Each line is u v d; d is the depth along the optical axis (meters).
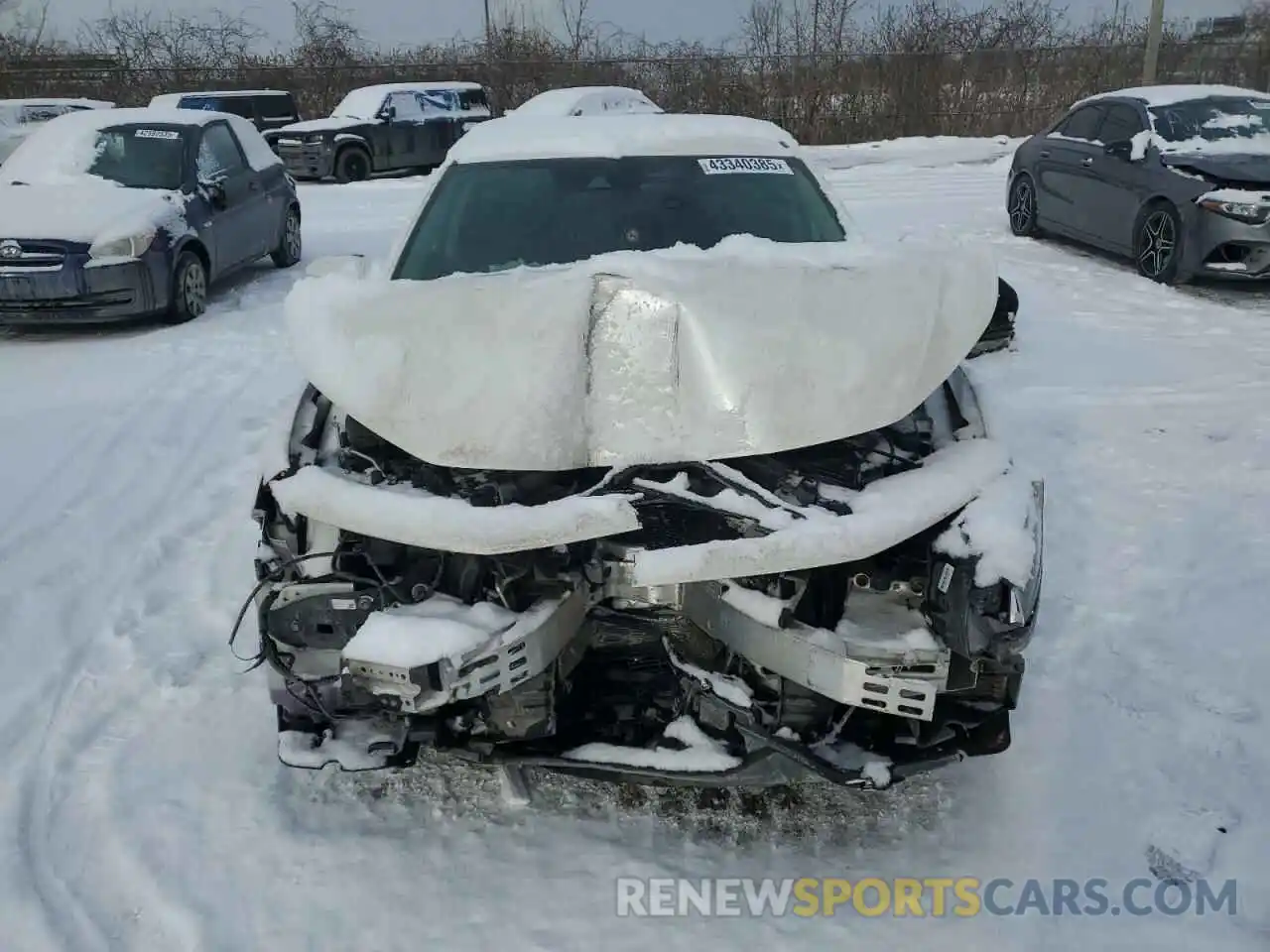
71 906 2.69
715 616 2.75
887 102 21.94
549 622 2.69
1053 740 3.32
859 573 2.79
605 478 2.75
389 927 2.62
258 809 3.05
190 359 7.64
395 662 2.49
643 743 2.81
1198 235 8.59
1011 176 11.35
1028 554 2.58
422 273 3.78
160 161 9.20
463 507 2.67
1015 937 2.60
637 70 23.66
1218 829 2.93
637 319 2.94
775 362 2.85
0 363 7.68
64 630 4.05
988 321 3.21
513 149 4.28
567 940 2.58
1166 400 6.32
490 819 3.01
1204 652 3.79
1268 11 23.28
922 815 3.02
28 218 8.26
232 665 3.82
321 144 17.70
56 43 25.12
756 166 4.23
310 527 2.89
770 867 2.83
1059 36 22.80
